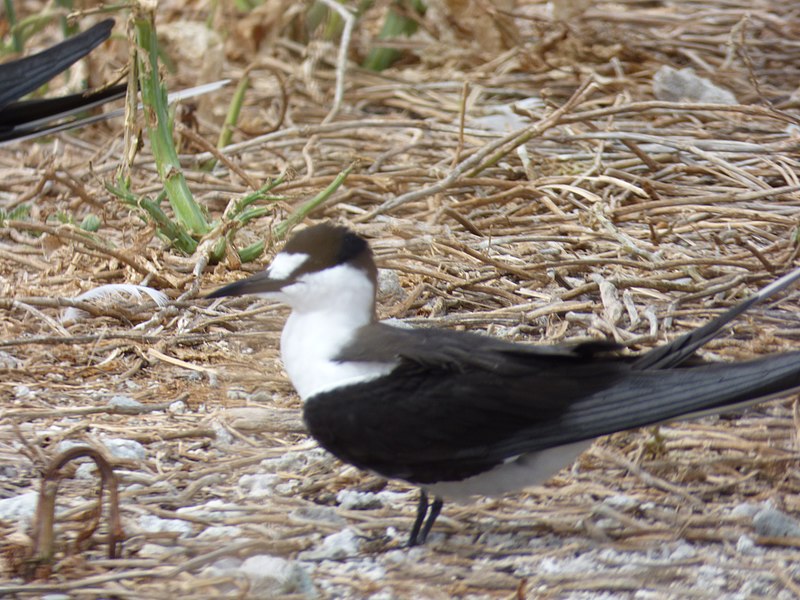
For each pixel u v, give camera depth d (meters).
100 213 13.91
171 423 9.41
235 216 12.37
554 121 13.70
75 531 7.74
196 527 7.86
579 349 7.34
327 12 19.06
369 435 7.33
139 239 12.15
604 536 7.71
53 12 17.58
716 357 10.06
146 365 10.47
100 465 7.48
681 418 7.16
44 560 7.30
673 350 7.51
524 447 7.24
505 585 7.14
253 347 10.78
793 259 11.91
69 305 11.23
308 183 13.98
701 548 7.59
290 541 7.61
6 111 12.10
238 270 12.03
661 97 16.45
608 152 14.95
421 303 11.45
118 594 6.99
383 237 12.89
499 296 11.49
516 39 18.41
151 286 11.91
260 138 15.33
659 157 14.48
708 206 13.33
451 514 8.10
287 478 8.60
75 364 10.49
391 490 8.50
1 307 11.25
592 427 7.18
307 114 17.17
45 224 13.09
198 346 10.77
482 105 17.17
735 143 14.68
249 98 17.84
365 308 7.62
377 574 7.30
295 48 18.97
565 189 13.59
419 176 14.34
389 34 19.34
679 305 11.16
